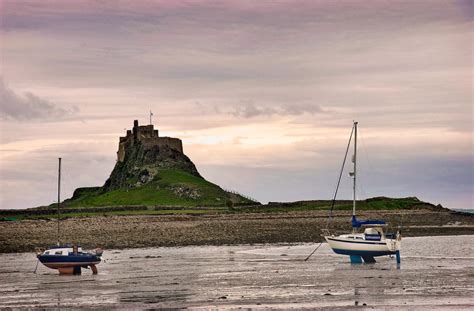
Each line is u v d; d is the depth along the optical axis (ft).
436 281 283.79
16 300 248.11
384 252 363.56
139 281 296.51
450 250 463.42
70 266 323.16
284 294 251.19
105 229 568.82
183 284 284.20
